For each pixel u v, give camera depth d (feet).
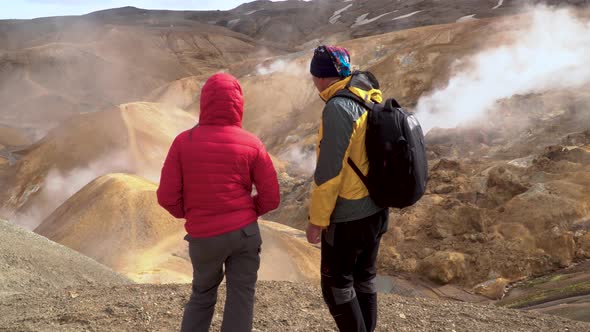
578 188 137.59
